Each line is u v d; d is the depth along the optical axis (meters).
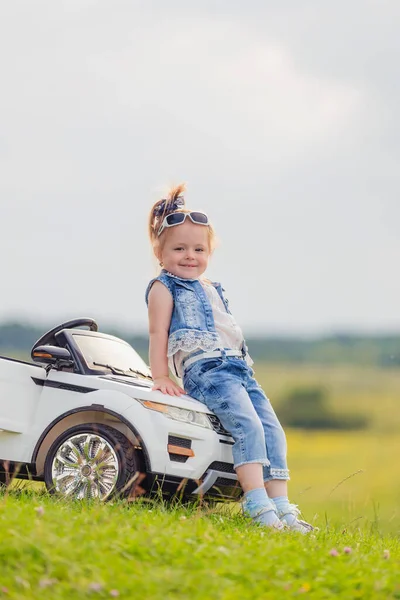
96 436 10.02
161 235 11.16
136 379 10.74
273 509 10.02
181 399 10.30
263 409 10.74
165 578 6.49
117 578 6.45
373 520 11.22
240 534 8.31
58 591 6.24
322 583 6.86
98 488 9.92
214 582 6.52
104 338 11.33
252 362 11.22
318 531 10.05
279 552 7.52
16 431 10.23
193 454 10.11
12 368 10.35
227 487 10.41
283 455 10.62
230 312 11.30
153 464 9.90
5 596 6.14
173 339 10.70
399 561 8.05
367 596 6.73
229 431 10.40
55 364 10.44
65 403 10.24
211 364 10.61
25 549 6.72
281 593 6.54
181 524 8.24
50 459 10.10
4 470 10.47
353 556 7.88
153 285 10.98
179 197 11.37
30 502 8.70
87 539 7.12
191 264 11.07
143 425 9.95
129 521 7.97
